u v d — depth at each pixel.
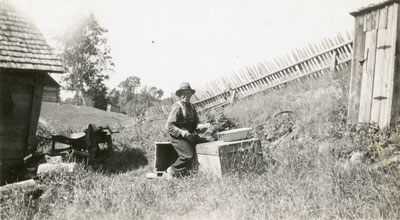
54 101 29.31
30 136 7.91
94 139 8.73
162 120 14.29
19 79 7.87
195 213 4.70
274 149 7.23
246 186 5.22
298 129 8.21
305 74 12.77
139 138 11.21
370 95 7.35
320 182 4.95
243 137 7.08
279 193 4.82
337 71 11.75
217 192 5.14
